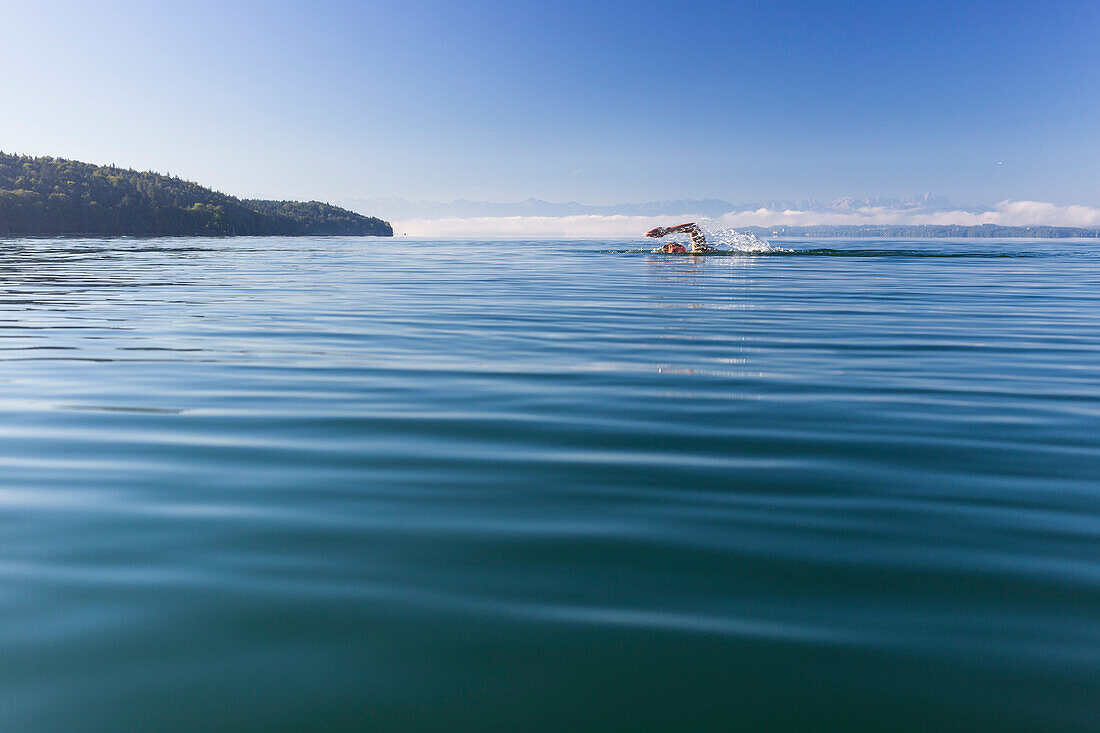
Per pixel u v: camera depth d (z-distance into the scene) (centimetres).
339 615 266
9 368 761
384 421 556
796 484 418
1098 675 231
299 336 999
